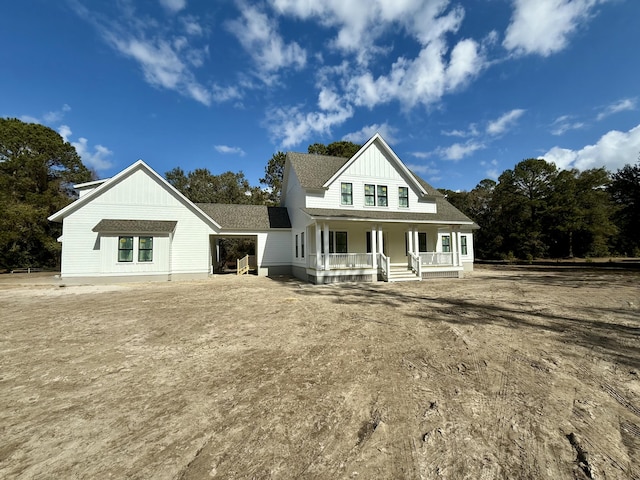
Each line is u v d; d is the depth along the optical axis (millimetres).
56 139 30312
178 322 7047
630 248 35281
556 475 2191
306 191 16469
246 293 11781
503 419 2947
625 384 3695
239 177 37469
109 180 16609
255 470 2289
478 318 7180
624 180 22578
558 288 12289
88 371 4266
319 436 2711
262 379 3947
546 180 38406
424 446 2549
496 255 40031
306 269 16766
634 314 7441
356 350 5027
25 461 2432
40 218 25172
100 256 15844
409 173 18219
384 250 18281
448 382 3795
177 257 17562
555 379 3844
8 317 7695
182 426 2904
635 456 2396
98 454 2514
